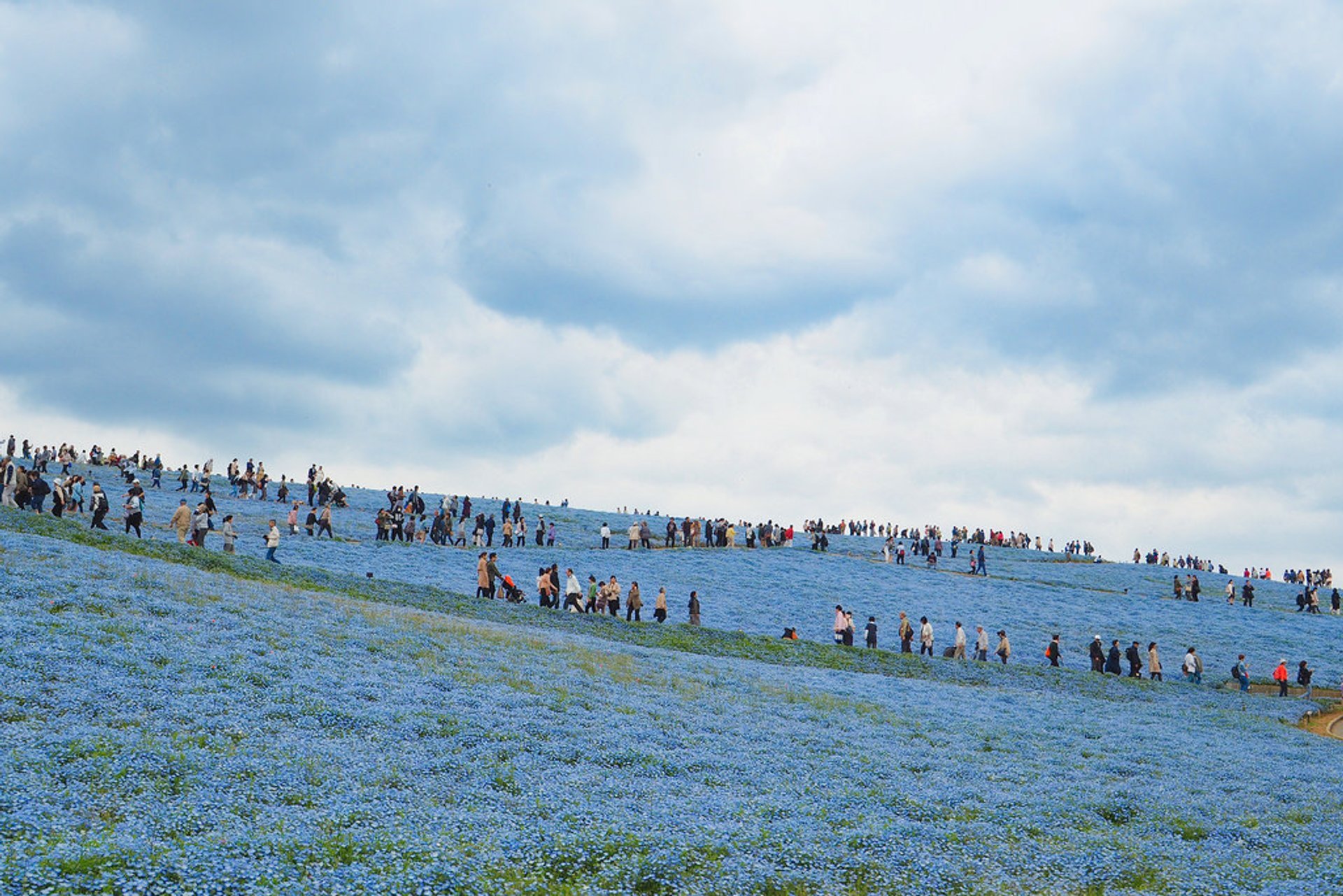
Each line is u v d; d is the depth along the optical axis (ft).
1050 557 365.61
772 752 80.33
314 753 62.59
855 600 226.99
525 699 86.07
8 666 70.69
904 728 98.17
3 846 40.57
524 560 230.68
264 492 275.59
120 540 137.49
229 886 39.86
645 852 52.13
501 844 50.37
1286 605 288.92
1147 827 68.28
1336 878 57.88
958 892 52.34
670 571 242.58
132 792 51.78
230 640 89.92
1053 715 116.88
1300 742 112.88
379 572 186.80
